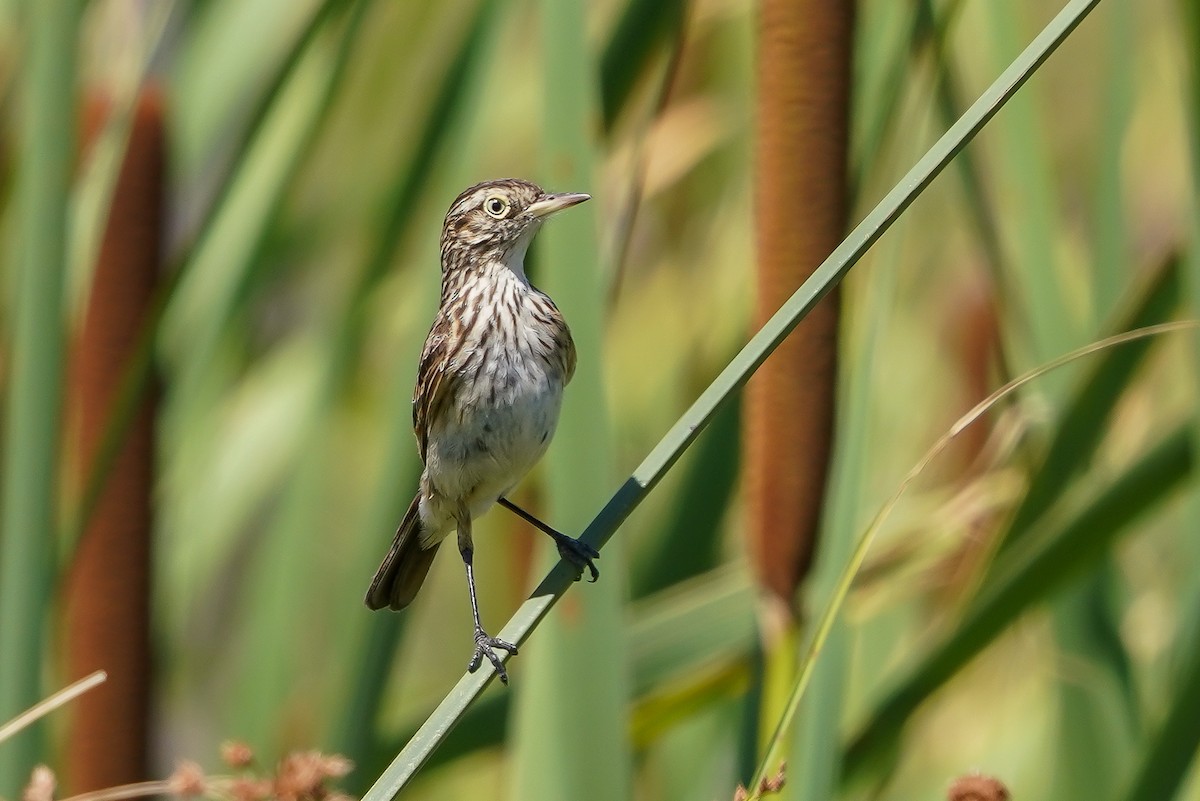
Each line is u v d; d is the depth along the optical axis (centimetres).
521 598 1237
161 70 1092
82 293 1030
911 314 1535
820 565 860
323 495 1145
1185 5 855
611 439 812
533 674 811
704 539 1149
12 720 849
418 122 1097
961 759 1320
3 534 861
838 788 886
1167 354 1270
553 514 813
